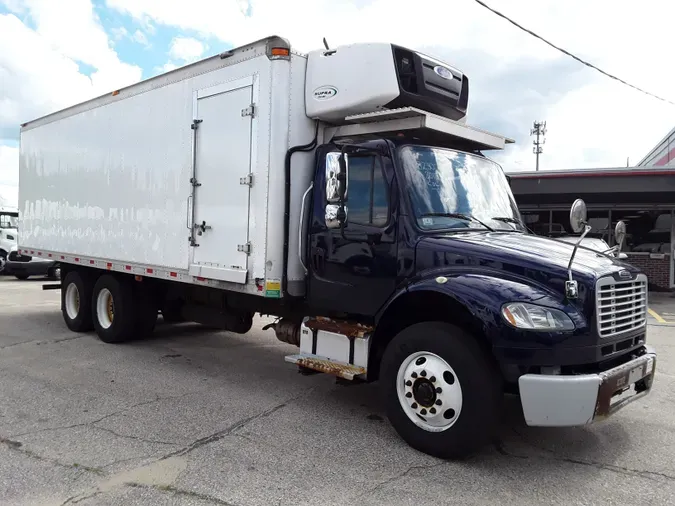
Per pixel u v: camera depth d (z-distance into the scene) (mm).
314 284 5305
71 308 9039
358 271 4938
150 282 7836
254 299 6418
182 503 3445
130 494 3549
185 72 6336
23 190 10164
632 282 4504
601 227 17688
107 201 7715
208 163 5984
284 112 5281
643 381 4496
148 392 5762
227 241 5707
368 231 4875
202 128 6082
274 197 5258
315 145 5520
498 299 3926
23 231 10148
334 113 5297
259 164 5336
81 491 3580
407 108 4734
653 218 17344
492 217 5223
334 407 5410
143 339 8422
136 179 7133
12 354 7344
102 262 7828
